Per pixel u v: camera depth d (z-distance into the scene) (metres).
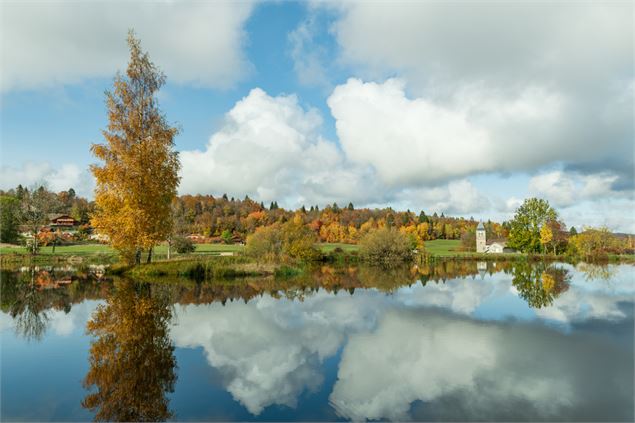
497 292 23.50
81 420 6.47
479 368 9.49
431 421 6.64
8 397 7.39
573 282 29.34
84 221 113.69
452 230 139.50
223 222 116.94
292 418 6.66
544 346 11.49
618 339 12.26
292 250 53.53
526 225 74.25
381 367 9.52
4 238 58.16
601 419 6.81
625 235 79.06
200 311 16.08
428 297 21.36
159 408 7.00
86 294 19.86
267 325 13.88
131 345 10.98
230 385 8.18
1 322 13.61
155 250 61.25
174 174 28.39
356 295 22.06
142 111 27.28
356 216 132.50
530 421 6.68
